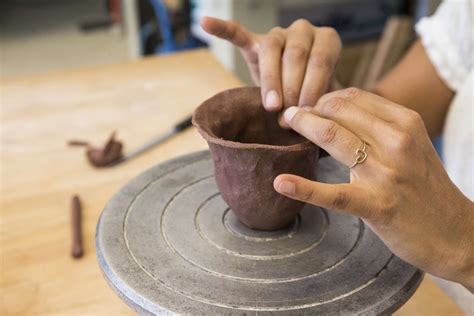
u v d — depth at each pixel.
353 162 0.47
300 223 0.58
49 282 0.66
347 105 0.49
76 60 3.15
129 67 1.26
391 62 1.81
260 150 0.50
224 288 0.49
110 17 3.72
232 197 0.55
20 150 0.94
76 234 0.73
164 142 0.96
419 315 0.61
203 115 0.56
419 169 0.47
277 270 0.51
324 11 1.97
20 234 0.74
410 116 0.49
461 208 0.52
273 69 0.62
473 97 0.90
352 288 0.49
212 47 2.01
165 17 2.12
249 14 1.88
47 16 3.88
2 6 4.09
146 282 0.49
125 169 0.89
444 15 1.02
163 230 0.57
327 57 0.64
